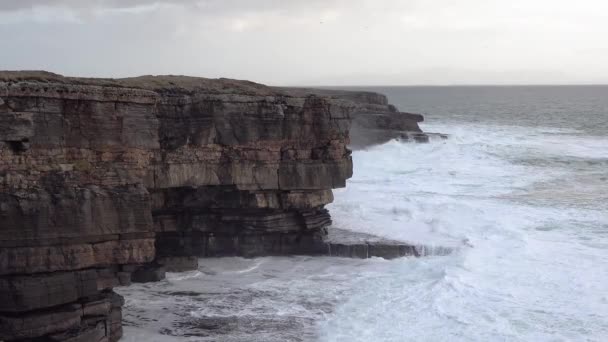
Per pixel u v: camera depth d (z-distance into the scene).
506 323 23.02
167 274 28.75
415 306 24.70
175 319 23.50
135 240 20.83
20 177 18.98
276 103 31.00
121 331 21.52
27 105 19.20
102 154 20.84
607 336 22.06
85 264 19.81
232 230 31.64
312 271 29.64
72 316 19.50
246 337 22.03
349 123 33.78
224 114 29.75
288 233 32.53
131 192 20.89
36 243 18.98
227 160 30.25
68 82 21.08
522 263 29.72
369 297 25.83
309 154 32.41
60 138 19.88
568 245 32.84
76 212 19.59
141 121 21.66
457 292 26.00
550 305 24.73
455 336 21.98
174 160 28.78
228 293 26.44
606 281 27.36
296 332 22.48
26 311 18.89
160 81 30.81
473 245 32.41
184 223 30.97
